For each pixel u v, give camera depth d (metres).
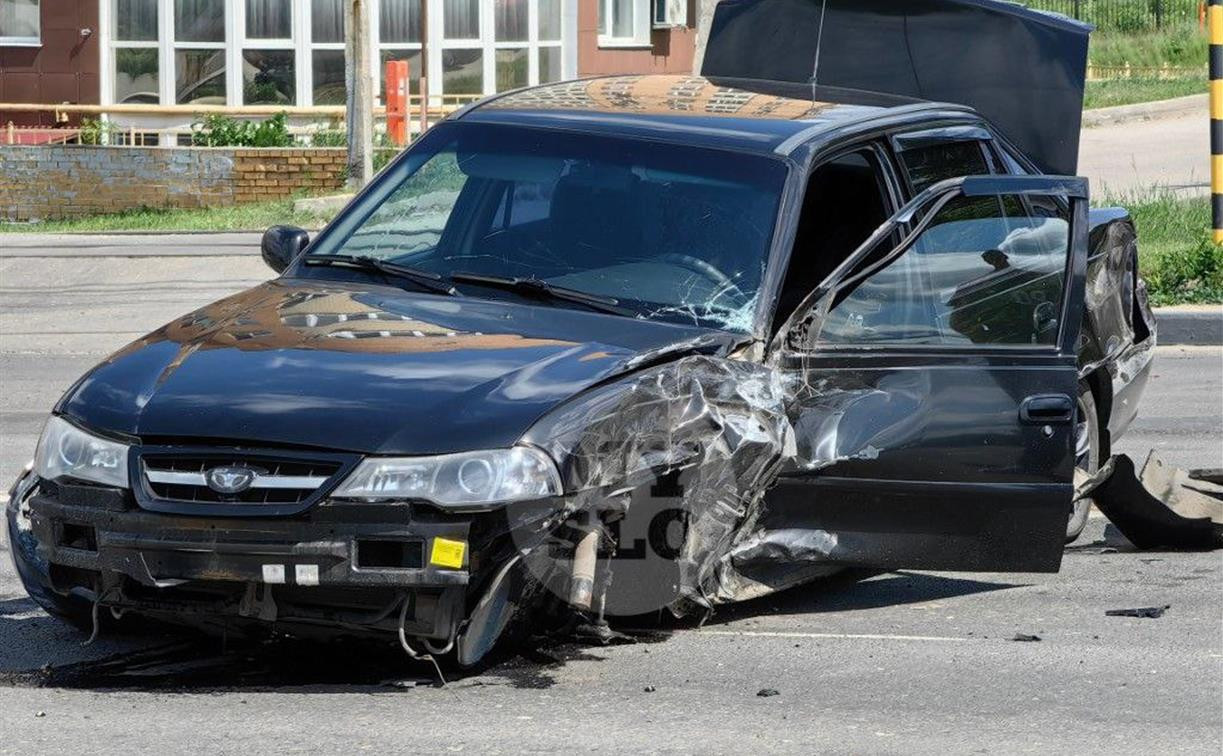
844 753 9.08
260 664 10.45
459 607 9.40
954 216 11.99
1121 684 10.53
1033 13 16.86
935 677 10.61
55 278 32.81
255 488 9.30
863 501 11.33
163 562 9.35
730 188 11.91
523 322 10.91
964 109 14.27
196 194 50.00
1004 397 11.72
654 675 10.45
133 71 56.84
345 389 9.72
